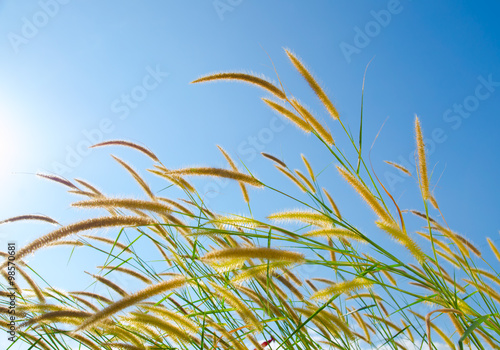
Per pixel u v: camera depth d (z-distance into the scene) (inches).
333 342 37.5
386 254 33.3
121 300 29.2
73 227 29.3
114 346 33.2
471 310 35.1
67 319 31.6
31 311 32.8
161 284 30.0
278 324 37.1
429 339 28.4
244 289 36.9
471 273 37.9
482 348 33.3
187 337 33.2
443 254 40.4
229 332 36.1
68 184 39.8
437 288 33.2
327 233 34.3
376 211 34.4
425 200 36.4
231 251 30.1
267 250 30.3
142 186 38.9
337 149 38.1
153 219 31.3
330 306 39.4
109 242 39.8
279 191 35.8
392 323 40.9
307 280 40.3
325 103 39.0
